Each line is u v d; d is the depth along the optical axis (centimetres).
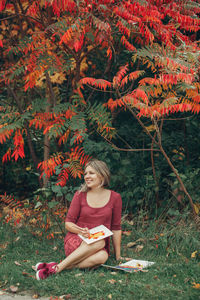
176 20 481
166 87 442
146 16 456
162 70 448
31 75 454
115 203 411
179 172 595
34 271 385
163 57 420
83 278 352
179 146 614
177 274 362
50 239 482
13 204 556
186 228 476
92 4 457
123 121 644
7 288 345
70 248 386
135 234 493
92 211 400
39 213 517
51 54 464
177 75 411
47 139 591
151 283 340
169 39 479
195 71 436
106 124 472
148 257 429
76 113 486
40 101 476
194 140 613
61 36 434
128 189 570
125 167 579
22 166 712
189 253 427
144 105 418
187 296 313
